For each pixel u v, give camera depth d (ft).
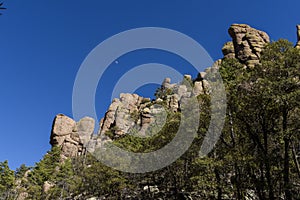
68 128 314.96
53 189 174.60
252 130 70.90
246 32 273.33
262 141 73.46
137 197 122.42
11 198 202.08
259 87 63.98
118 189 122.52
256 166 66.08
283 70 62.39
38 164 220.43
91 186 131.13
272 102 63.41
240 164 67.05
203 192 88.74
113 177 122.21
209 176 74.43
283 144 71.61
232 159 64.54
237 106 70.69
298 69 61.36
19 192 203.92
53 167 235.81
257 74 65.92
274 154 69.46
